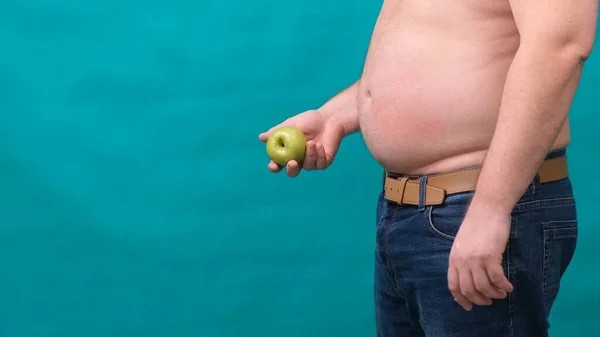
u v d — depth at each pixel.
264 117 4.15
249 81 4.14
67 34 4.12
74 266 4.18
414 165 2.06
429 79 2.01
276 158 2.41
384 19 2.20
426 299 2.06
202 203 4.16
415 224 2.05
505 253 1.94
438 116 2.00
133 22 4.12
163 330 4.20
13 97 4.12
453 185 2.00
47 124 4.14
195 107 4.14
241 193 4.16
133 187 4.16
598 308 4.05
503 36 1.98
